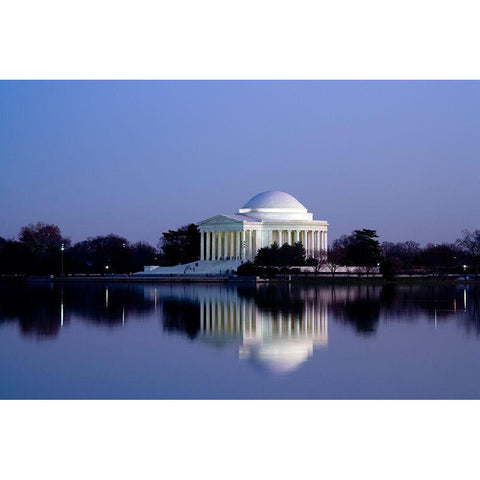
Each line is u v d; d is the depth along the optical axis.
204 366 67.88
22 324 98.44
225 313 113.06
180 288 192.75
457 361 70.38
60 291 176.38
